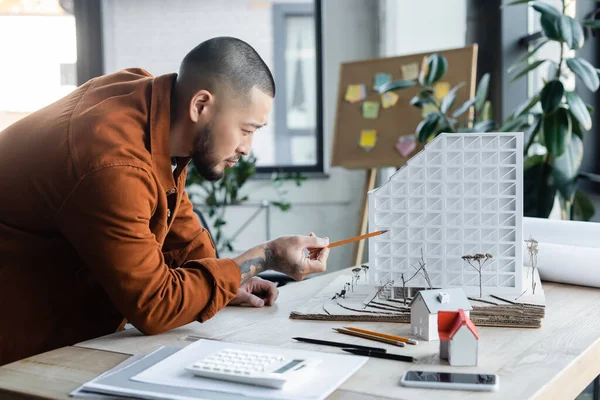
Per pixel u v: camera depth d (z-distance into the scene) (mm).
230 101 1201
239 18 4039
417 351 993
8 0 3947
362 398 795
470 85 2836
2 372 927
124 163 1103
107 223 1084
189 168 3662
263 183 3953
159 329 1119
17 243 1224
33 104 4027
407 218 1230
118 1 4020
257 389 810
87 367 948
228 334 1122
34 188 1157
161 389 817
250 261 1246
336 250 3943
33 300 1247
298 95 4062
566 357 953
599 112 2592
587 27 2344
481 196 1204
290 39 4035
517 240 1200
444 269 1227
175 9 4035
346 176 3908
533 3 2281
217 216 3961
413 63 3047
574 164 2357
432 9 3492
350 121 3178
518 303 1138
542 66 3010
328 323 1178
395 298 1265
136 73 1381
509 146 1198
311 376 856
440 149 1208
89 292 1299
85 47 3973
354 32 3855
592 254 1402
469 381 833
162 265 1136
